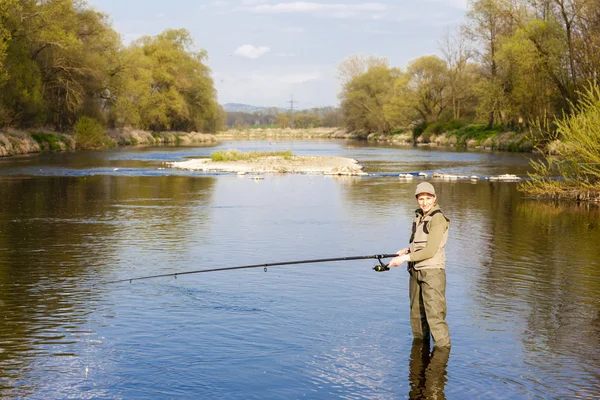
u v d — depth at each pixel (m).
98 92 57.16
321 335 7.09
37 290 8.94
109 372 6.05
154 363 6.28
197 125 91.62
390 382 5.85
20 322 7.50
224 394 5.59
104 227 14.59
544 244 12.65
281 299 8.53
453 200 20.34
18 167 33.91
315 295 8.73
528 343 6.88
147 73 76.50
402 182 26.77
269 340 6.93
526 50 42.62
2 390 5.64
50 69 48.62
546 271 10.28
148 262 10.80
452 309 8.13
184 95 86.94
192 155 47.91
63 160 40.09
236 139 118.25
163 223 15.24
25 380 5.86
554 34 41.66
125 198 20.67
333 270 10.25
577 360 6.40
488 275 9.99
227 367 6.18
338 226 14.83
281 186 24.95
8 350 6.59
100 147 58.59
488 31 54.41
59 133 53.28
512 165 36.44
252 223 15.27
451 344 6.82
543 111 45.53
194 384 5.80
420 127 80.81
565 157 21.52
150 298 8.55
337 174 31.06
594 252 11.83
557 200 20.39
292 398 5.52
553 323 7.57
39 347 6.69
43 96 48.59
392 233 13.85
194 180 27.69
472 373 6.05
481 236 13.59
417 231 6.71
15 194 21.69
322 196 21.30
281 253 11.62
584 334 7.18
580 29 40.66
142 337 7.00
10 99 42.94
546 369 6.16
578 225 15.13
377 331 7.23
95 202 19.55
